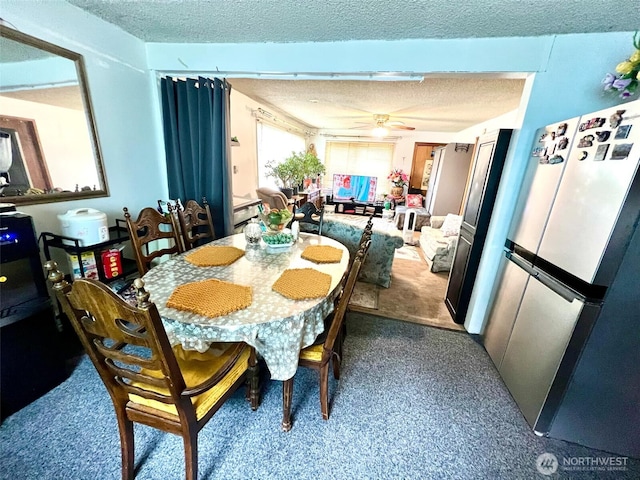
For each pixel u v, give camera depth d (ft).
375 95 10.32
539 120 5.82
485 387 5.45
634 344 3.72
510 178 6.19
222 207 8.33
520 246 5.67
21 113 4.77
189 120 7.77
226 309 3.59
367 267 9.84
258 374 4.50
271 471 3.79
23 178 4.89
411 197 19.69
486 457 4.12
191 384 3.42
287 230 7.37
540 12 4.64
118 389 3.15
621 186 3.39
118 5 5.26
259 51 6.82
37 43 4.82
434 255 11.38
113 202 6.71
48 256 5.29
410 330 7.32
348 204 22.93
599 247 3.63
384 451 4.13
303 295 4.01
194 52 7.10
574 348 3.95
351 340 6.79
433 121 16.03
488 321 6.72
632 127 3.28
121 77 6.58
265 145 15.34
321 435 4.32
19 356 4.35
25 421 4.26
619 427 4.12
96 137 6.09
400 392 5.23
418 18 5.11
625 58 5.26
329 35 6.12
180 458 3.90
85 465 3.74
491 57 5.78
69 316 2.60
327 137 23.44
